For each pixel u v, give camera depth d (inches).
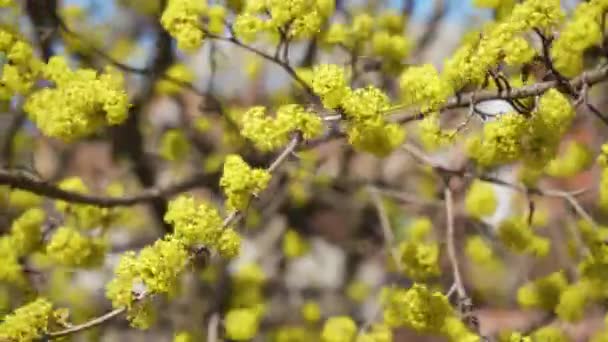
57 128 115.0
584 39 116.5
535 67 118.3
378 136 113.3
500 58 109.3
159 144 211.5
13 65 122.6
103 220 155.9
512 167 161.8
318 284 272.1
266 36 137.5
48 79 121.7
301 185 231.0
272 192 216.8
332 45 157.6
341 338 150.9
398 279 179.6
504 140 114.3
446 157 186.2
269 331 214.8
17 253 145.8
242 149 180.5
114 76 125.7
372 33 161.8
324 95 109.7
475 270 192.5
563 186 189.3
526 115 114.0
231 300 193.0
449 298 149.2
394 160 239.9
